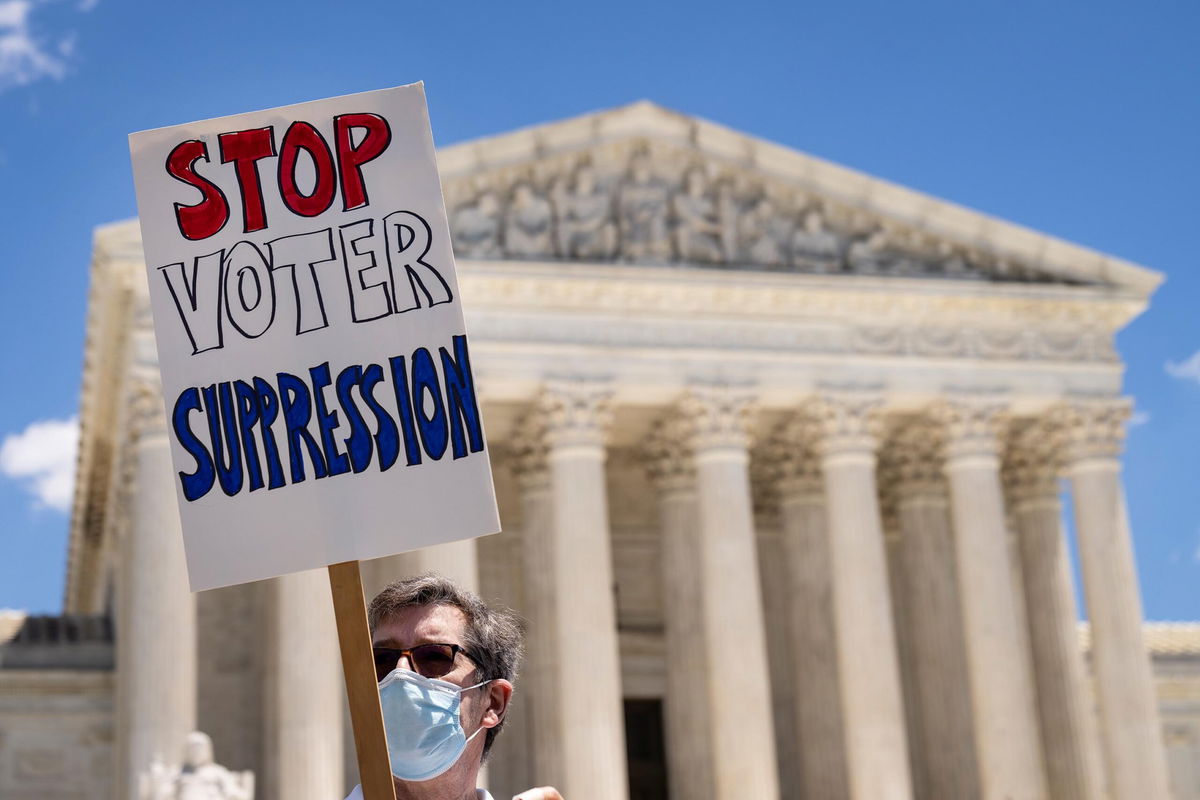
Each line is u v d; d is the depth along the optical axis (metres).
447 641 10.08
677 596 79.88
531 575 77.44
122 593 72.38
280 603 68.19
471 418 10.27
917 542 84.25
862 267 78.44
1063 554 84.56
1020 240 80.00
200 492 10.35
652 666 86.25
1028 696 75.62
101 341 74.88
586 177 75.62
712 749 72.88
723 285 75.44
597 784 69.12
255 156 10.62
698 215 76.69
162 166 10.65
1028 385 79.69
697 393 74.88
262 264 10.54
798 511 82.25
